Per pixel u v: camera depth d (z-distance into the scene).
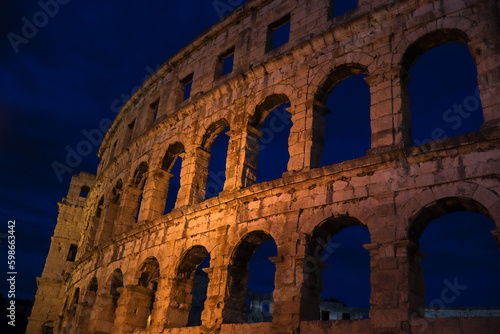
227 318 22.16
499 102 17.22
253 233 23.00
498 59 17.89
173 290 25.98
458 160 17.19
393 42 21.53
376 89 21.03
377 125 20.30
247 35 30.41
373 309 17.09
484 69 18.06
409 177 18.19
